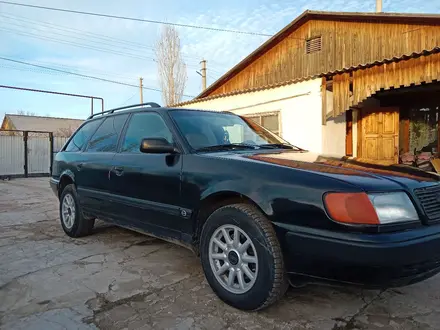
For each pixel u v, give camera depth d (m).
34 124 41.97
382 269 1.85
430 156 9.11
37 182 12.76
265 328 2.16
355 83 7.21
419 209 2.06
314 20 13.84
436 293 2.68
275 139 3.73
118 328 2.17
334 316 2.32
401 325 2.21
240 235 2.40
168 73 22.16
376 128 8.92
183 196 2.74
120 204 3.44
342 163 2.57
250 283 2.30
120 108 4.09
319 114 7.77
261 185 2.27
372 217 1.90
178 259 3.49
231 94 9.57
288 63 14.68
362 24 12.59
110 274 3.08
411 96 9.70
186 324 2.21
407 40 11.60
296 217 2.09
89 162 3.96
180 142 2.94
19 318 2.30
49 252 3.74
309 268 2.07
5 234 4.59
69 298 2.60
